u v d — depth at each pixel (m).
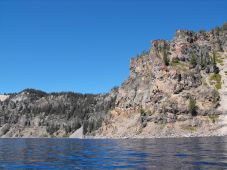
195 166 39.62
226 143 91.12
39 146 107.69
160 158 50.38
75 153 68.50
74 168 41.50
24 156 61.28
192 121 193.25
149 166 41.06
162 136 189.88
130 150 73.69
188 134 184.88
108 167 41.72
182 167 39.06
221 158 47.59
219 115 194.25
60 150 80.81
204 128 188.00
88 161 49.94
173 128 193.38
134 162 46.38
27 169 41.06
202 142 100.31
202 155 53.03
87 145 109.50
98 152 70.75
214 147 73.38
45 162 49.25
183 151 63.09
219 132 181.62
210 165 40.28
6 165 45.59
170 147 78.56
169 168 38.56
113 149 81.12
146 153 61.88
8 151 78.19
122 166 42.31
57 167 42.75
